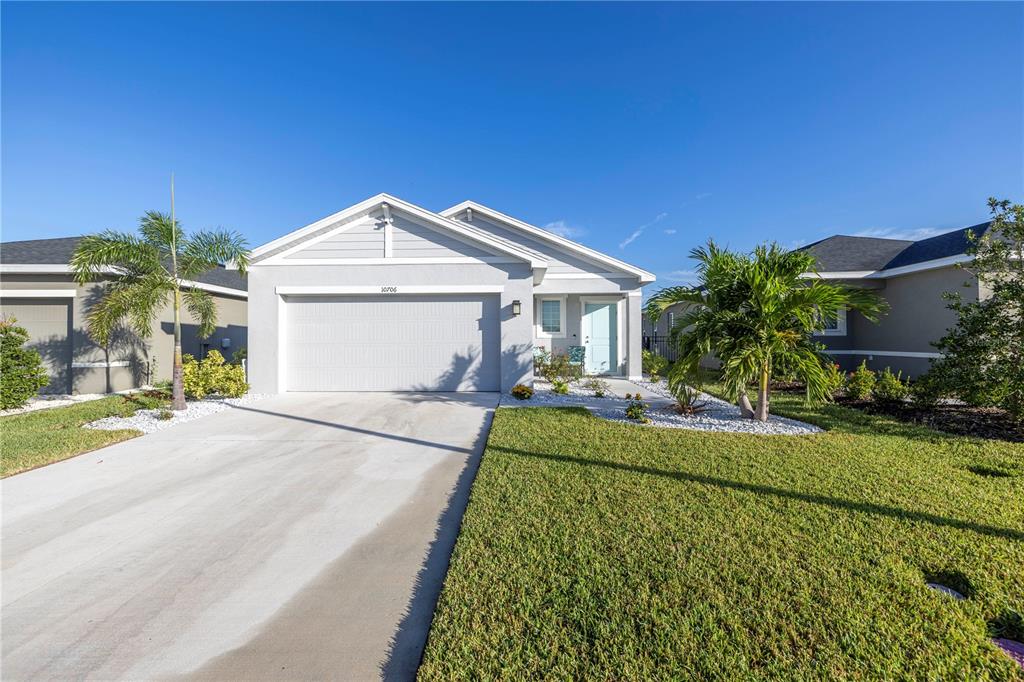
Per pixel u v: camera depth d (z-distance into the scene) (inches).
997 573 109.0
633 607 97.3
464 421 303.3
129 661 88.4
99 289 438.6
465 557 119.3
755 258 281.9
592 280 554.9
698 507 148.6
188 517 155.3
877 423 275.0
